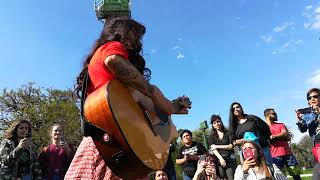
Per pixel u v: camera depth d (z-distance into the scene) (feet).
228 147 25.53
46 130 110.22
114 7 113.70
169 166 23.98
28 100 117.39
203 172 20.70
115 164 7.04
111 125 6.79
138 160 7.00
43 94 119.85
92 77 7.66
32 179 20.34
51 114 112.88
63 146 22.41
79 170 7.63
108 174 7.49
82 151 7.74
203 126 47.88
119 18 8.41
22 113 114.83
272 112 28.37
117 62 7.40
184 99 9.37
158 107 8.35
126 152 6.92
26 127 20.65
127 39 8.24
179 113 9.33
